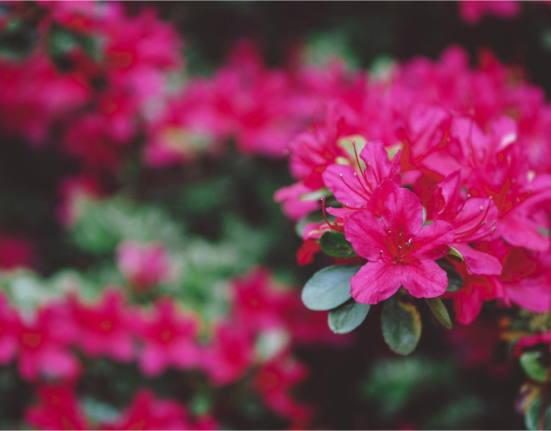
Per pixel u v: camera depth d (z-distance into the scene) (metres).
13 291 0.78
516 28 0.90
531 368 0.56
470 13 0.84
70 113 1.05
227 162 1.10
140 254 0.90
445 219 0.52
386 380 0.86
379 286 0.50
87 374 0.80
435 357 0.87
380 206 0.51
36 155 1.24
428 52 1.02
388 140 0.58
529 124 0.69
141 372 0.82
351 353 0.95
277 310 0.88
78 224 1.04
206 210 1.16
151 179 1.13
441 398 0.84
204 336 0.85
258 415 0.82
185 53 1.31
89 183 1.14
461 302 0.53
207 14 1.37
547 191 0.55
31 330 0.74
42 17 0.74
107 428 0.73
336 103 0.68
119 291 0.83
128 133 0.97
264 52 1.36
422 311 0.56
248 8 1.34
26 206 1.25
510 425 0.77
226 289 0.91
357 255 0.52
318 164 0.57
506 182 0.54
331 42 1.17
